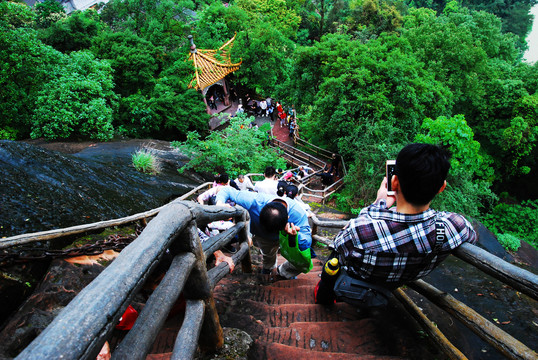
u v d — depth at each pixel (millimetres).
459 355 1753
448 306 1854
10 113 11953
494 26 21562
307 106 19344
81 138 11109
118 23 25984
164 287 1282
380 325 2242
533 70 19578
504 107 18500
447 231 1534
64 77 11828
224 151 8797
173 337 2051
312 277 3455
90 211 3975
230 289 2938
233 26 25594
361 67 13312
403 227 1542
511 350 1444
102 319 798
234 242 4395
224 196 2793
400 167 1454
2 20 11680
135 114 14719
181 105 16234
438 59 17219
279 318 2432
